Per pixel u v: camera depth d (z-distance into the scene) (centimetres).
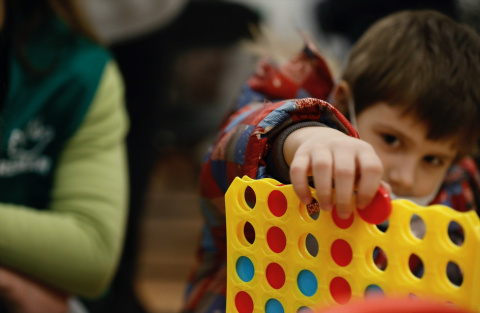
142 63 162
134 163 168
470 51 83
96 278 92
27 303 86
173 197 299
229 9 240
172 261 227
